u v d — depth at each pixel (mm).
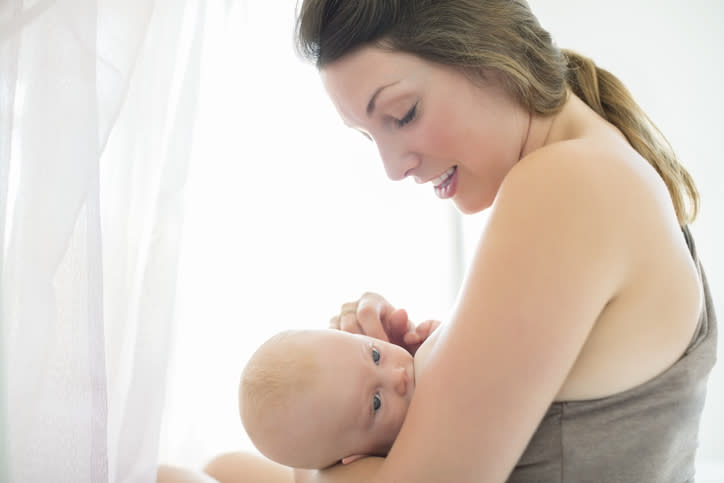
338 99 793
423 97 744
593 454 685
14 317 710
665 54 1896
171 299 790
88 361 705
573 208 605
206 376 1213
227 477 1097
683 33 1881
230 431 1323
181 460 1160
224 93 1219
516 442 602
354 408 815
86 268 717
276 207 1557
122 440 754
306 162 1701
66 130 733
